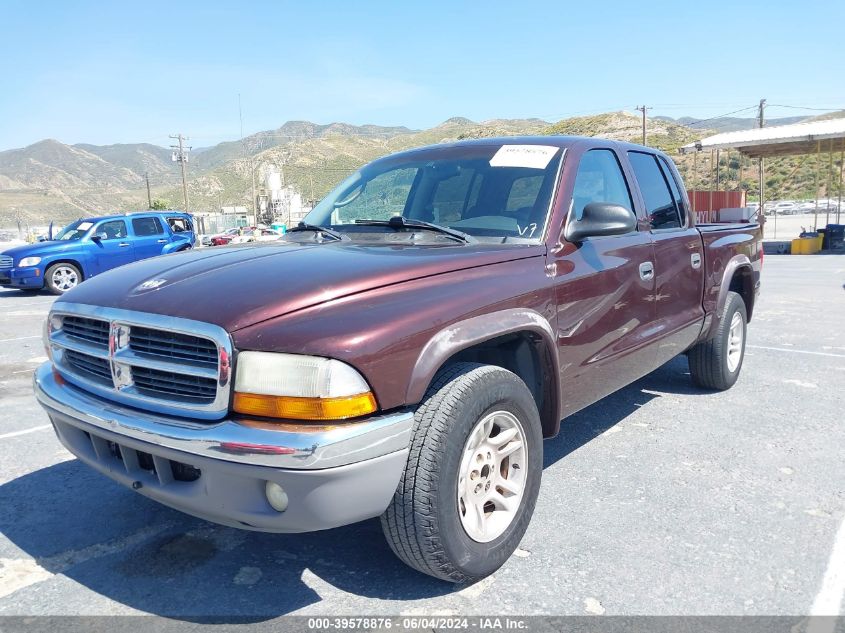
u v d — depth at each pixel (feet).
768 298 37.60
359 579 9.06
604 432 14.92
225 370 7.38
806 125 88.48
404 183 12.72
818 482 12.00
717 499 11.36
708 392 18.11
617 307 11.99
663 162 15.70
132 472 8.43
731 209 85.76
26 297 49.96
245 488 7.38
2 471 13.25
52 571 9.41
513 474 9.44
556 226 10.87
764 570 9.10
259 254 9.77
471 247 10.03
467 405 8.17
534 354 10.36
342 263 8.74
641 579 8.91
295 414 7.16
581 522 10.57
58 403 9.11
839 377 19.49
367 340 7.43
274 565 9.50
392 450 7.54
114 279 9.68
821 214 162.40
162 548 10.05
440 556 8.13
